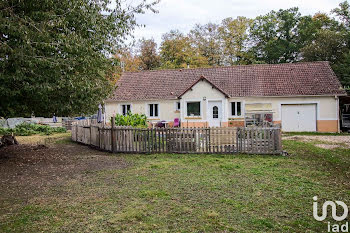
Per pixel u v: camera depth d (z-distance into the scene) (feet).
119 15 41.63
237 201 20.81
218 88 78.43
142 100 89.20
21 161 39.70
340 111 85.66
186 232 15.92
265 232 15.74
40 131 93.71
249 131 42.45
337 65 110.52
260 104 81.15
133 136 46.57
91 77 37.65
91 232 16.20
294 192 22.80
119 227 16.72
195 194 22.65
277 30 149.18
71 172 32.24
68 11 33.55
